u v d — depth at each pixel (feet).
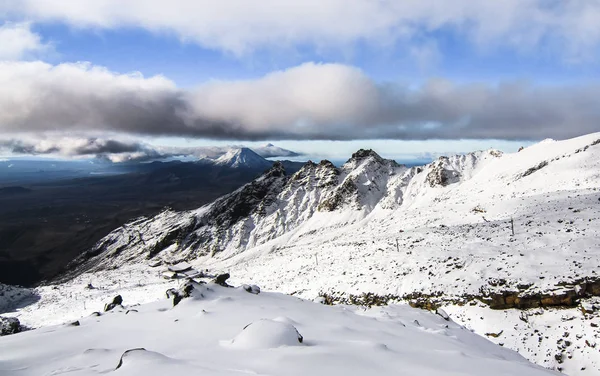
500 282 108.37
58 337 46.42
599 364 77.92
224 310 56.08
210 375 28.12
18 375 33.65
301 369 31.37
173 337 44.34
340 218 620.90
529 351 87.71
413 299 119.44
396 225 328.29
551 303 96.68
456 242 155.33
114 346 42.04
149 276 426.10
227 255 598.34
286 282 184.55
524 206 226.58
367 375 31.14
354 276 150.92
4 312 311.47
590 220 139.13
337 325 52.85
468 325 101.30
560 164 363.35
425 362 37.40
